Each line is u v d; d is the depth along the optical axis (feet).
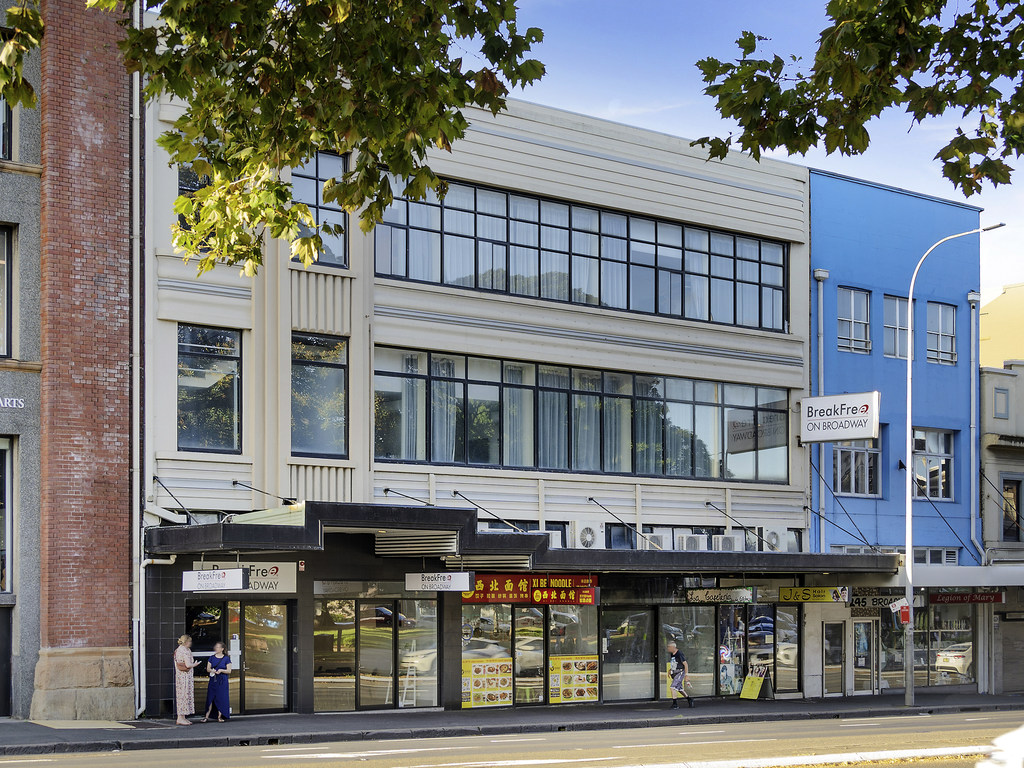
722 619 109.40
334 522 74.54
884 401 122.93
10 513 74.08
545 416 99.30
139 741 61.87
